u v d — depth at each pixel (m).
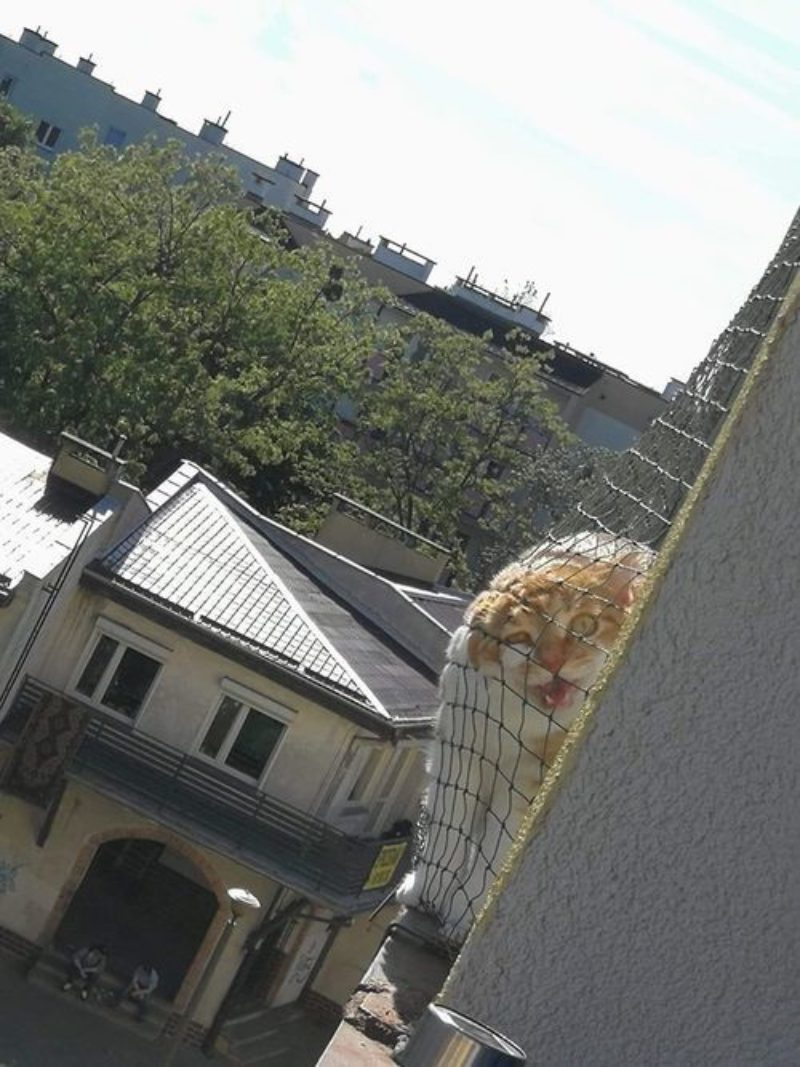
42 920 32.16
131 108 119.00
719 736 4.38
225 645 31.69
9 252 50.81
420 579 42.47
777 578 4.36
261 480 63.25
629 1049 4.41
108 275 51.34
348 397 63.59
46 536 30.38
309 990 35.19
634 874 4.42
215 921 32.03
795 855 4.33
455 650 6.16
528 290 103.19
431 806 6.24
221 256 55.12
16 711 31.83
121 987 31.84
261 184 120.25
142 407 50.56
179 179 116.06
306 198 122.44
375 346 66.00
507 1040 4.08
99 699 32.19
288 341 57.53
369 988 5.73
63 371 50.06
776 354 4.40
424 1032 4.02
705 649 4.39
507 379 65.75
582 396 89.69
